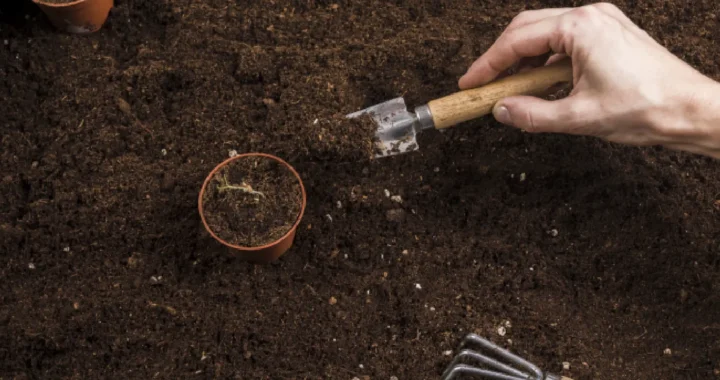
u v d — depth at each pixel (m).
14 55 0.92
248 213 0.82
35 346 0.83
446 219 0.88
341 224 0.87
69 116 0.90
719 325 0.84
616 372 0.83
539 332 0.84
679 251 0.87
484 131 0.90
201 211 0.82
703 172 0.89
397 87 0.91
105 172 0.88
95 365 0.83
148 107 0.90
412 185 0.89
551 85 0.84
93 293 0.84
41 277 0.85
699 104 0.77
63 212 0.86
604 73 0.78
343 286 0.86
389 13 0.95
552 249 0.87
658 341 0.84
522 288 0.86
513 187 0.89
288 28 0.94
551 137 0.90
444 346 0.83
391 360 0.83
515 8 0.96
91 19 0.92
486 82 0.86
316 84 0.90
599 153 0.89
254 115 0.90
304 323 0.84
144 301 0.84
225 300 0.85
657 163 0.89
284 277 0.85
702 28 0.95
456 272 0.86
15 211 0.87
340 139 0.87
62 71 0.92
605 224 0.88
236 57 0.92
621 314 0.85
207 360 0.83
